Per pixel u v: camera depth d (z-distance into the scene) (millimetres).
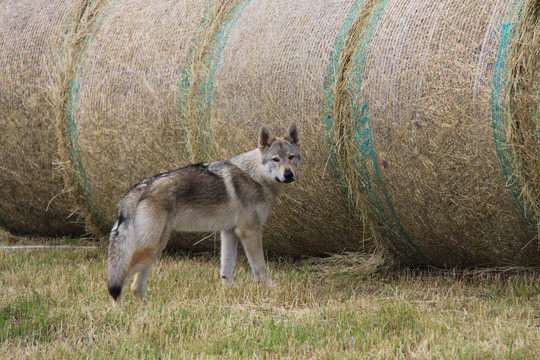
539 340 12977
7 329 14008
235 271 21391
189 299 17703
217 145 21359
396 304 16281
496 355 12219
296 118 19656
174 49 22453
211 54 21734
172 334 14109
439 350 12680
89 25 24766
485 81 16125
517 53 15609
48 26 25172
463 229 17750
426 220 18203
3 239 28109
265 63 20359
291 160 19016
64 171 24703
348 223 20344
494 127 16047
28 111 24922
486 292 17672
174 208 18016
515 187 16219
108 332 14469
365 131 18234
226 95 21000
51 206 26531
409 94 17344
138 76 22812
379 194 18672
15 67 25266
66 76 24094
